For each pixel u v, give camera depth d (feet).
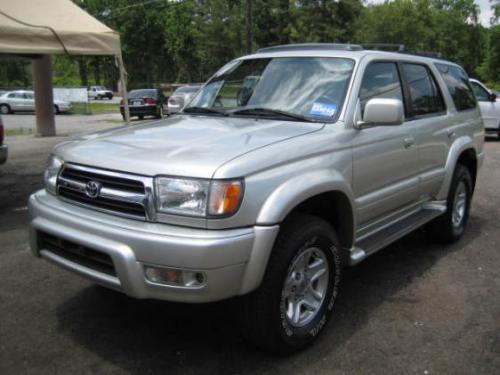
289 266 10.05
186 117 13.58
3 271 15.05
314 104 12.51
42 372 10.03
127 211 9.66
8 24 25.77
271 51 15.16
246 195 9.27
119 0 201.67
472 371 10.18
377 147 12.75
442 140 16.25
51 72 52.54
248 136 10.81
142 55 214.07
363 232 13.33
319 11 138.72
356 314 12.55
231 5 114.52
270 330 10.05
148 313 12.51
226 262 9.02
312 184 10.26
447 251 17.31
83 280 14.46
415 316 12.48
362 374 10.08
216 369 10.17
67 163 10.70
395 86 14.40
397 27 195.00
